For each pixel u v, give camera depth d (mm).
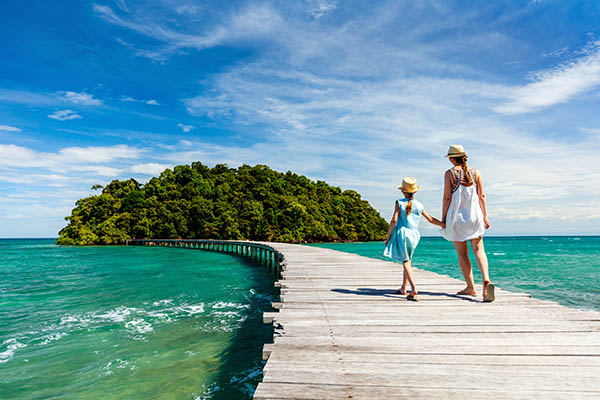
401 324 3846
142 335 6613
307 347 3154
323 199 90375
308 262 11547
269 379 2494
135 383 4602
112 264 22922
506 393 2260
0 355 5605
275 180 87688
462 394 2256
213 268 20047
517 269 20406
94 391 4387
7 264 23297
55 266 21547
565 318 4020
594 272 18656
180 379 4723
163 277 15555
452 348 3098
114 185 69562
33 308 9008
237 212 67438
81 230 57844
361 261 11914
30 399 4191
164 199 65438
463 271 5254
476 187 4805
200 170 85000
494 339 3324
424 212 5027
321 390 2326
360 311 4465
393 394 2266
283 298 5301
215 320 7711
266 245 23734
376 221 101688
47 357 5520
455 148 4746
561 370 2605
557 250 45781
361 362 2799
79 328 7105
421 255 35906
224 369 5047
